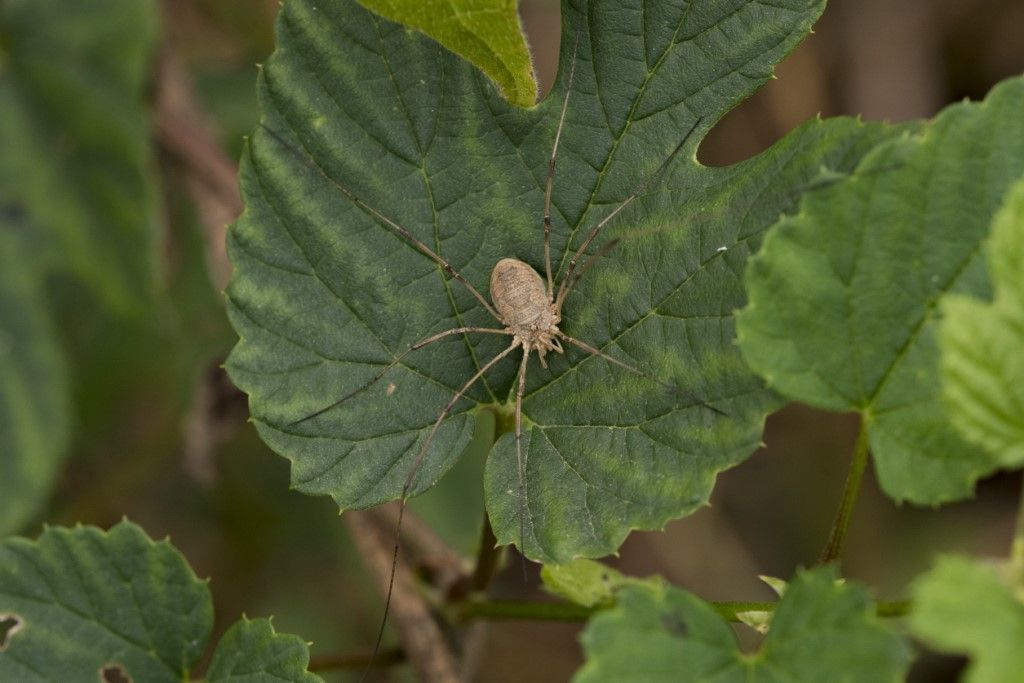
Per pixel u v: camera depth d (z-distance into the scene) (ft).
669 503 0.92
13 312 1.13
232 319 0.94
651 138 0.95
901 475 0.89
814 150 0.92
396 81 0.95
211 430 1.11
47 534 0.95
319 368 0.94
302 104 0.94
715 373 0.92
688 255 0.94
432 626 1.01
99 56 1.12
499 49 0.93
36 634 0.94
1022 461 0.86
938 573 0.85
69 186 1.13
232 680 0.93
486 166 0.95
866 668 0.87
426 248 0.95
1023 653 0.84
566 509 0.93
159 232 1.13
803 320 0.89
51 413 1.13
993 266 0.86
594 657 0.87
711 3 0.94
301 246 0.95
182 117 1.14
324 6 0.94
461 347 0.96
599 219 0.95
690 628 0.87
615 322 0.95
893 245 0.89
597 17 0.95
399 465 0.95
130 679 0.95
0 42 1.12
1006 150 0.89
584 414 0.94
